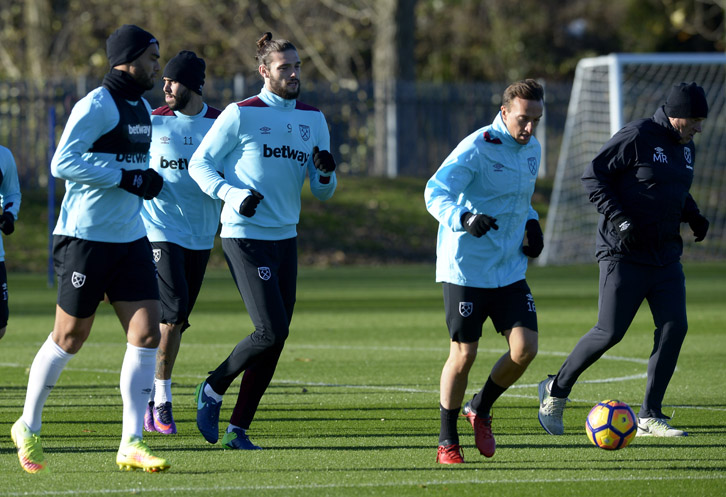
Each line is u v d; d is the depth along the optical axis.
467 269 22.27
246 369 24.20
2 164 27.00
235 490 19.88
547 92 111.19
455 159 22.28
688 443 24.61
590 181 25.86
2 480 20.61
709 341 43.59
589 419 23.42
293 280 24.81
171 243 26.91
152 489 19.91
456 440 22.50
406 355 40.09
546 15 145.75
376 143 105.56
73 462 22.42
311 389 32.50
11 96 93.50
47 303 58.78
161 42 118.81
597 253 26.09
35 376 21.31
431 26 144.00
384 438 25.19
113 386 32.91
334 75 128.00
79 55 118.12
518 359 22.11
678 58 80.50
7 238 84.69
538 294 63.62
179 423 27.44
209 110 27.72
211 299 61.59
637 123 25.75
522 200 22.62
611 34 148.62
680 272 25.98
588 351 25.39
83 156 21.30
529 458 22.97
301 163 24.59
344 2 131.12
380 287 69.06
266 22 131.75
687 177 25.91
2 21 119.25
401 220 95.94
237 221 24.05
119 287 21.48
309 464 22.27
